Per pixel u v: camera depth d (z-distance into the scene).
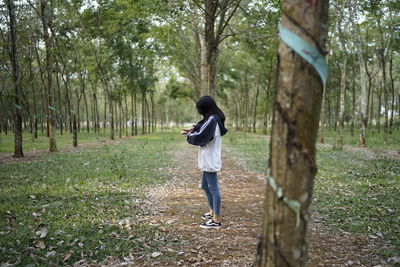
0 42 15.59
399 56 28.67
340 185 7.47
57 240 3.96
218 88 33.25
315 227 4.70
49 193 6.29
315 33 1.84
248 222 4.97
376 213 5.22
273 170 1.92
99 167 9.80
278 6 9.05
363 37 23.75
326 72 1.90
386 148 16.72
